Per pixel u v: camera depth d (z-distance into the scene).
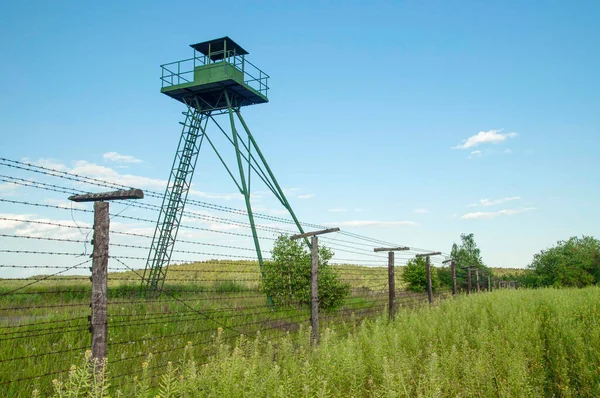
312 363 7.39
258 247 20.62
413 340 9.34
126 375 8.28
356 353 7.63
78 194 6.39
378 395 6.11
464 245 44.28
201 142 26.23
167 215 24.80
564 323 11.02
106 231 6.40
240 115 26.06
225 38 24.48
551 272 44.50
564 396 7.15
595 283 41.78
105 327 6.23
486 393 6.71
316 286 12.13
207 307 15.60
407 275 32.81
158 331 12.30
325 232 12.13
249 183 25.33
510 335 9.83
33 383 8.13
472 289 41.53
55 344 10.36
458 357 7.92
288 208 26.11
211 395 5.95
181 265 29.69
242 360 6.69
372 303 22.06
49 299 17.09
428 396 5.87
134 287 20.62
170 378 6.16
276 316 16.00
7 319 12.55
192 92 25.56
